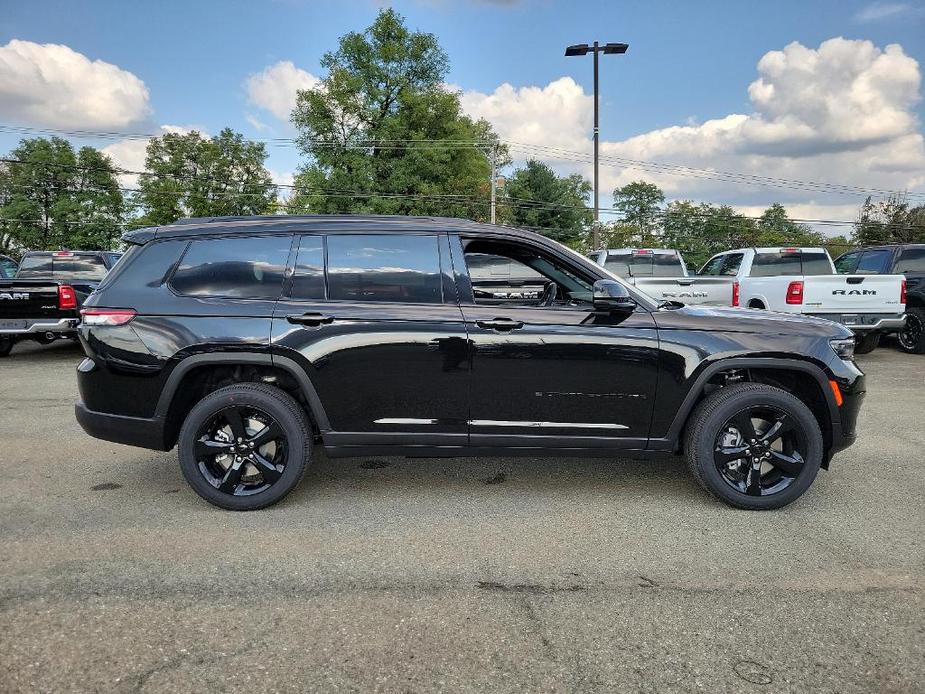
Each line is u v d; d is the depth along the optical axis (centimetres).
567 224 6381
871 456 503
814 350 378
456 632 251
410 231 384
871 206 5994
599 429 379
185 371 368
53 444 525
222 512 378
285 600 275
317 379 369
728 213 7650
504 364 371
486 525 361
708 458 379
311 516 373
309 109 4509
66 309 949
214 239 383
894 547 333
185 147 5612
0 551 322
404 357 370
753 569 307
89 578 293
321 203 4344
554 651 239
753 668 229
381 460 485
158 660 231
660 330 376
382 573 301
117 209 5862
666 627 256
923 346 1092
